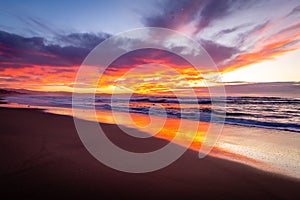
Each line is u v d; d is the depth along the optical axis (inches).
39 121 340.5
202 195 117.1
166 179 137.0
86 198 108.1
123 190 118.8
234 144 243.1
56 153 175.9
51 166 147.1
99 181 128.0
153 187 124.4
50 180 125.3
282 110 650.2
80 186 120.3
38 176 130.0
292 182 137.3
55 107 668.7
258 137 281.7
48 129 275.9
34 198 105.1
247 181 137.5
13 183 119.6
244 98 1054.4
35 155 167.8
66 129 280.2
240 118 476.1
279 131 327.6
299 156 197.2
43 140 215.9
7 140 209.8
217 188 126.5
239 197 116.3
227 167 163.6
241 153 205.8
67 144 205.8
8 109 517.0
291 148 226.1
